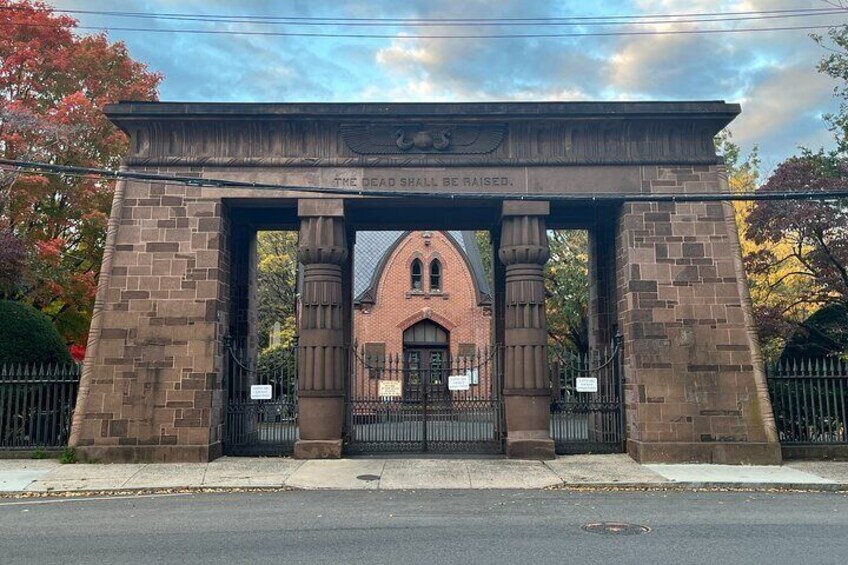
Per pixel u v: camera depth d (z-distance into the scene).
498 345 18.14
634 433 15.95
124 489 12.86
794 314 23.17
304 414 16.11
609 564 7.51
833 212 17.80
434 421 23.44
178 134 16.70
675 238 16.27
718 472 14.31
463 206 17.92
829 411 16.17
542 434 16.03
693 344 15.82
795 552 8.05
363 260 39.84
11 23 22.72
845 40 20.06
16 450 15.62
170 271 16.08
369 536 8.92
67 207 23.47
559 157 16.62
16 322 16.98
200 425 15.48
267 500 11.87
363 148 16.67
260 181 16.48
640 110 16.33
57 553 8.05
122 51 25.53
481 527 9.50
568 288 33.38
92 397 15.48
